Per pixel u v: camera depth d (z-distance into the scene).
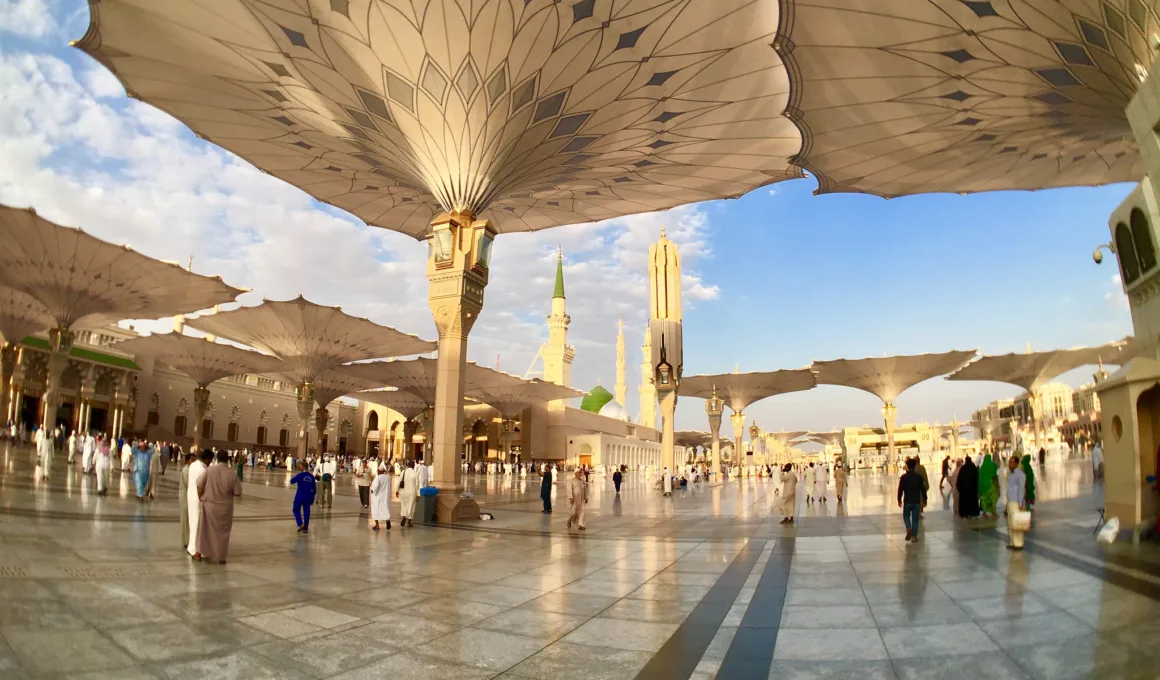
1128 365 9.59
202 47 13.67
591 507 20.14
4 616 5.11
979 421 88.19
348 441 79.25
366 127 16.27
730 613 5.99
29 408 46.34
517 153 16.17
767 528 13.34
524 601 6.54
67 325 28.06
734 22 12.88
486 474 55.88
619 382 101.75
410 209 23.16
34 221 23.16
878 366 48.81
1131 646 4.49
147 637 4.92
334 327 37.16
